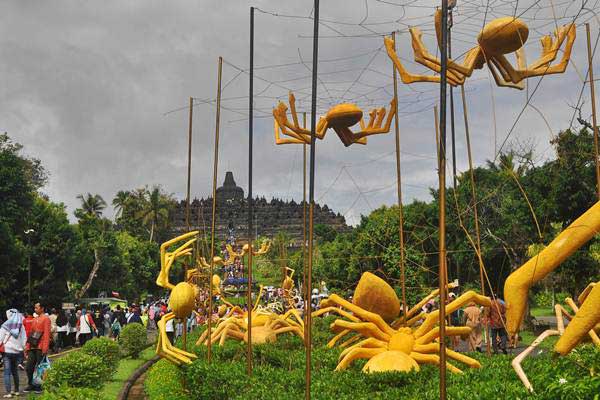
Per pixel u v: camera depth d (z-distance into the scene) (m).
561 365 7.18
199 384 12.02
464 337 11.06
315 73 8.56
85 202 78.44
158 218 89.62
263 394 9.59
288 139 11.98
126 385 15.73
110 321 33.34
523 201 23.78
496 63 9.36
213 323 21.52
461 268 27.19
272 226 110.06
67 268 47.78
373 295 11.76
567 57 9.46
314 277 31.64
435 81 9.56
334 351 13.15
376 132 12.39
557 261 7.43
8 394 13.76
